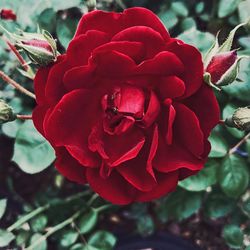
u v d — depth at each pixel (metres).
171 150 0.24
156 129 0.22
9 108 0.27
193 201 0.37
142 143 0.23
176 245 0.44
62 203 0.38
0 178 0.47
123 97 0.22
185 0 0.38
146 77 0.23
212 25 0.38
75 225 0.38
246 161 0.36
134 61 0.23
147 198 0.24
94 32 0.22
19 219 0.38
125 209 0.45
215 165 0.33
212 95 0.24
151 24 0.23
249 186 0.37
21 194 0.46
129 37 0.22
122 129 0.22
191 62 0.23
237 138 0.34
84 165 0.23
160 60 0.22
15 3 0.35
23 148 0.32
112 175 0.24
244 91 0.31
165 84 0.23
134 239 0.44
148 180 0.24
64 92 0.23
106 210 0.39
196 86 0.23
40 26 0.34
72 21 0.33
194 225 0.47
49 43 0.24
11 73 0.38
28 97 0.38
